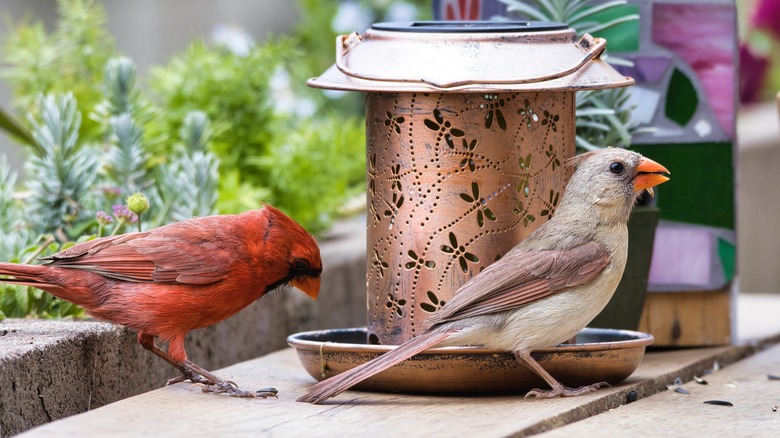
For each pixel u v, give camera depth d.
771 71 17.17
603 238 6.27
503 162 6.44
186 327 6.57
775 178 17.41
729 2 8.43
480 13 8.55
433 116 6.43
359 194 13.21
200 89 11.23
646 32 8.49
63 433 5.27
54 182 8.67
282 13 18.48
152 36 17.41
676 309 8.55
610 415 6.04
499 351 6.18
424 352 6.14
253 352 9.18
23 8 16.44
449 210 6.45
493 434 5.27
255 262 6.55
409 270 6.54
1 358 5.97
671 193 8.54
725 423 5.84
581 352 6.27
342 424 5.54
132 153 9.12
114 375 7.01
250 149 11.47
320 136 12.29
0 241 8.15
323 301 10.56
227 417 5.67
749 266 17.61
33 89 11.26
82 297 6.54
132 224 8.38
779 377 7.47
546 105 6.55
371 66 6.37
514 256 6.20
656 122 8.52
